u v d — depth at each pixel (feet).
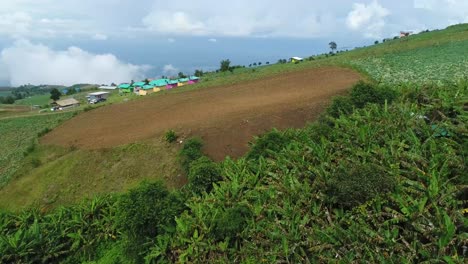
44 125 136.87
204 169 57.62
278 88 112.68
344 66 127.95
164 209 51.19
